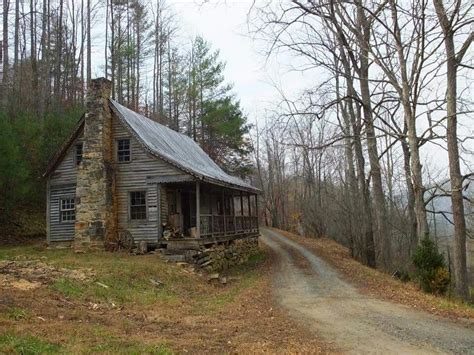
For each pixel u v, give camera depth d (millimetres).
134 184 21594
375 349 7770
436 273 15438
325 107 19484
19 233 25188
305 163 54688
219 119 45344
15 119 26797
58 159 23359
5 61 31062
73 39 42125
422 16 16219
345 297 13312
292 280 17062
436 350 7723
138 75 45344
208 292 14805
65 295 11055
